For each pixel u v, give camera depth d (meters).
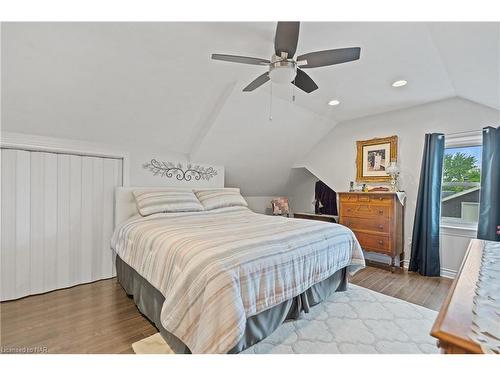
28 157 2.49
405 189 3.58
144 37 2.00
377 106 3.57
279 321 1.86
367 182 3.97
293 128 4.05
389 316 2.14
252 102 3.23
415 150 3.50
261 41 2.07
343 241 2.47
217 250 1.57
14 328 1.90
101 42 2.01
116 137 3.01
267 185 5.34
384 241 3.36
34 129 2.47
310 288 2.24
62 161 2.71
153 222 2.56
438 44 2.02
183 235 1.92
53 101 2.34
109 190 3.06
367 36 1.96
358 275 3.21
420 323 2.03
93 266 2.93
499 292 0.88
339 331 1.91
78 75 2.22
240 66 2.50
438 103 3.31
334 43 2.05
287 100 3.39
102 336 1.79
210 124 3.35
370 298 2.50
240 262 1.52
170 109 2.96
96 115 2.64
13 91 2.13
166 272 1.69
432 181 3.19
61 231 2.70
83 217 2.86
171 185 3.63
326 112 3.85
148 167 3.40
